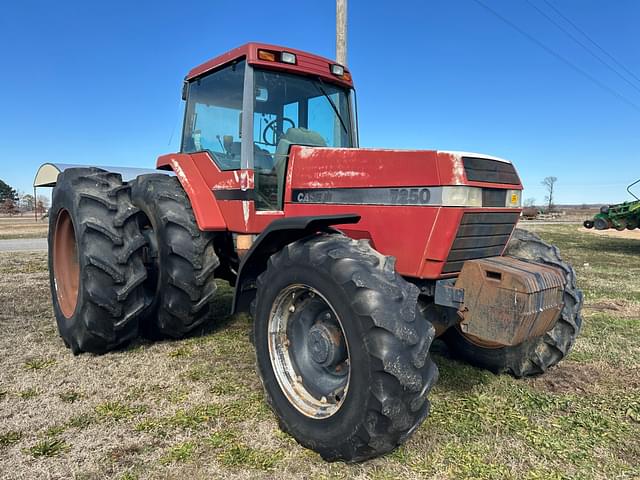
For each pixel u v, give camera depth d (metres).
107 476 2.28
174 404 3.01
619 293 6.80
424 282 2.81
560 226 26.55
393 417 2.14
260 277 2.81
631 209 13.26
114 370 3.54
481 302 2.58
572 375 3.61
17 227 23.91
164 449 2.51
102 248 3.56
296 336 2.75
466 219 2.58
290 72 3.78
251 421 2.81
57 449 2.49
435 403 3.09
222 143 3.86
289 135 3.63
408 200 2.69
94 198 3.65
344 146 4.13
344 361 2.55
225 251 4.27
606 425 2.85
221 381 3.38
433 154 2.61
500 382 3.45
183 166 4.01
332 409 2.44
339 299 2.29
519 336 2.48
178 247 3.70
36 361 3.70
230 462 2.40
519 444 2.62
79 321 3.67
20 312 5.20
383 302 2.20
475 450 2.55
